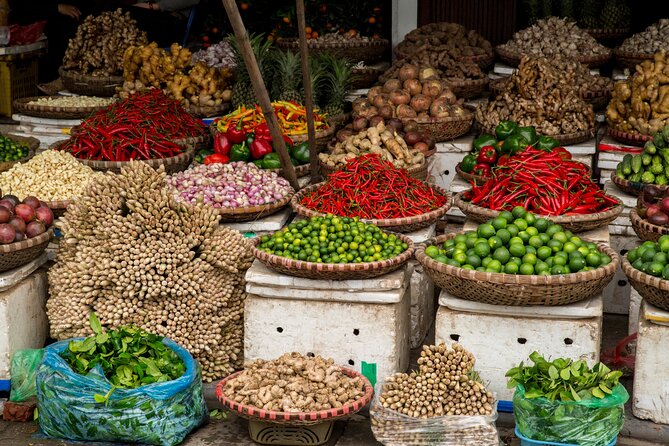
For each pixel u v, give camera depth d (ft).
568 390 12.92
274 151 20.15
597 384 13.07
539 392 12.98
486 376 14.56
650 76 20.44
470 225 17.03
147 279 15.23
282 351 15.33
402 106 22.25
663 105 20.15
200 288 15.46
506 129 20.54
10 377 15.26
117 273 15.20
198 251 15.70
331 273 14.57
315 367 14.10
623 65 25.54
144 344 14.43
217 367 15.88
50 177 18.07
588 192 17.04
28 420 14.85
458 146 21.90
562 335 14.19
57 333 15.75
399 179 17.22
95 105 24.32
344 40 26.66
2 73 26.21
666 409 14.05
